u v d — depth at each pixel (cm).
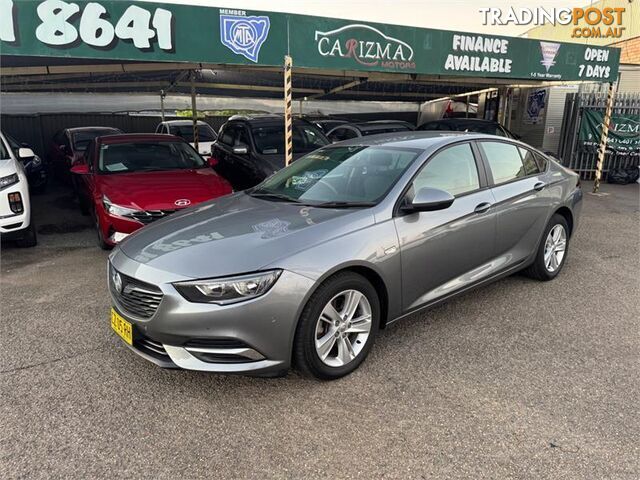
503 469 238
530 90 1465
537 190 450
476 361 339
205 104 1823
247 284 275
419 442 259
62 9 539
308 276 288
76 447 258
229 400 298
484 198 398
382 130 1168
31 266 574
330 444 258
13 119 1499
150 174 650
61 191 1139
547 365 333
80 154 1088
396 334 379
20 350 363
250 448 256
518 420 275
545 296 454
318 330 303
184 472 240
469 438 261
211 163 728
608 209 879
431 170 371
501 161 433
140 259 308
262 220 335
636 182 1188
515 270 447
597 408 285
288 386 312
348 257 304
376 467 241
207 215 363
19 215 606
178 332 279
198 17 596
